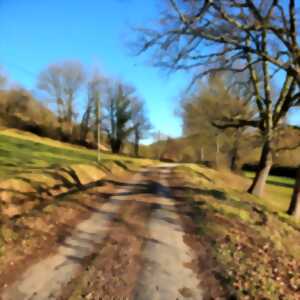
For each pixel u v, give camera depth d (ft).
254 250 23.58
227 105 63.21
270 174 180.55
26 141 124.57
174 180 71.05
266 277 18.54
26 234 24.00
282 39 35.19
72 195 41.83
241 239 25.89
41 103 203.21
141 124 234.58
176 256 21.53
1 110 181.57
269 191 92.99
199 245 24.06
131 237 25.53
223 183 88.53
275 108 53.67
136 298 15.67
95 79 208.33
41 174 50.14
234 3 33.40
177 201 42.86
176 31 35.32
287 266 21.26
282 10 36.24
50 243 23.00
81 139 214.07
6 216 30.53
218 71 41.86
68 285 16.67
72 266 19.17
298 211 44.78
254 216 36.70
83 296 15.61
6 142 108.99
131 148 244.22
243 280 17.78
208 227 28.53
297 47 34.96
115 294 15.98
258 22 33.65
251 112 63.72
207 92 72.54
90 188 50.57
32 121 195.83
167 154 242.99
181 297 15.89
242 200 47.16
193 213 34.96
